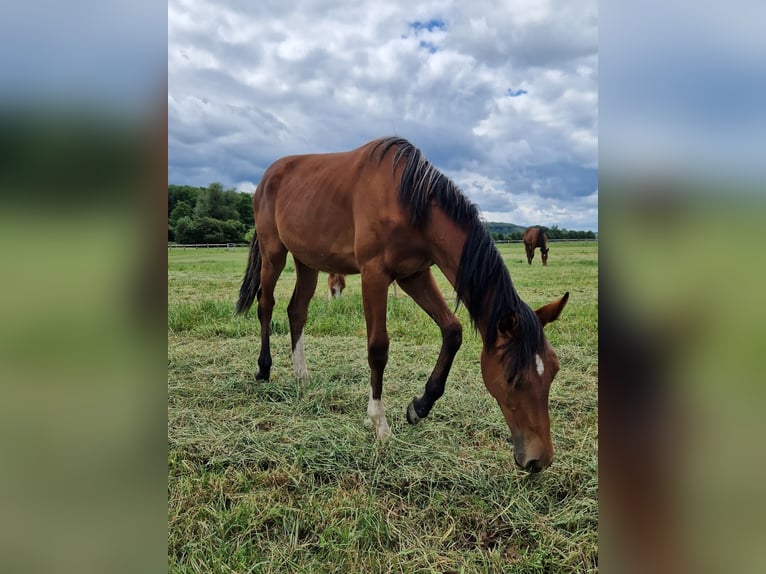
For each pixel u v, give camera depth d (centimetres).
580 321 501
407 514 193
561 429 260
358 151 286
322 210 288
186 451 238
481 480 212
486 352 207
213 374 355
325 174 295
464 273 218
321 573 160
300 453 233
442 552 171
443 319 267
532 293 707
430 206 238
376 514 189
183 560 165
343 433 258
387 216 250
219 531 178
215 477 214
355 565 163
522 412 192
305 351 419
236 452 238
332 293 687
